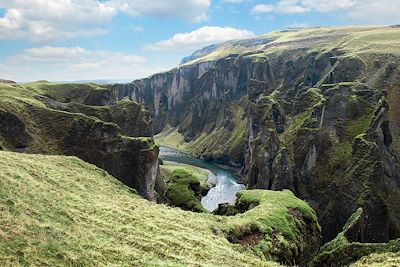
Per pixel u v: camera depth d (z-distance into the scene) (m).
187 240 44.59
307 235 68.75
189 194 95.00
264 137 154.88
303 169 137.38
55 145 119.25
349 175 115.81
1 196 37.22
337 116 140.00
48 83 187.25
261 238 57.19
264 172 146.12
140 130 170.75
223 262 40.56
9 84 159.12
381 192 108.94
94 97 179.50
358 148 118.62
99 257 32.44
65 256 29.81
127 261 33.56
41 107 126.56
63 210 41.78
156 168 129.12
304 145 139.88
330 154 133.75
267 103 171.50
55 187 52.25
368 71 187.38
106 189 64.56
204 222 55.78
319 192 129.00
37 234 31.77
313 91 158.88
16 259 26.59
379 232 104.94
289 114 165.12
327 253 56.62
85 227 39.88
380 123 123.62
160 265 34.06
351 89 143.00
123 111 170.38
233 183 179.38
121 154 122.81
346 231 80.94
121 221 45.28
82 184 60.84
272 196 75.88
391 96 157.25
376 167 110.81
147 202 63.56
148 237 42.06
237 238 55.91
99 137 122.31
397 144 137.12
